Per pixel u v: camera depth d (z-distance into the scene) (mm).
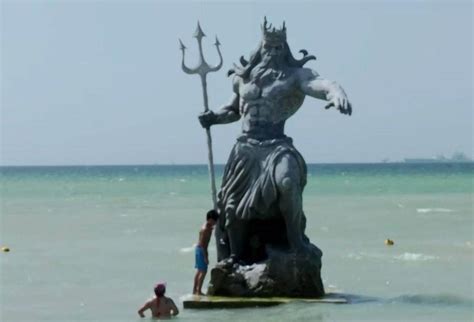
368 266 28344
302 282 19969
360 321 18391
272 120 20578
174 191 92250
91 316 19750
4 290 23609
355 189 94000
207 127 21219
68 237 39594
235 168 20531
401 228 43719
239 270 20125
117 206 64938
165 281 24922
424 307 20188
